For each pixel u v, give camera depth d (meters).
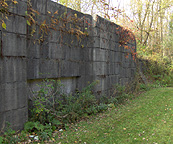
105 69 6.38
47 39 4.30
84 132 3.73
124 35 7.82
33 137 3.43
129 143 3.07
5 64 3.18
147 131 3.54
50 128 3.76
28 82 4.04
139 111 5.05
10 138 3.08
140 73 10.48
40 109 3.91
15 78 3.38
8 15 3.20
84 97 5.09
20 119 3.50
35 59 4.02
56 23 4.53
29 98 4.03
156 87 10.39
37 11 3.96
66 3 7.19
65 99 4.81
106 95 6.48
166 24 19.81
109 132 3.64
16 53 3.37
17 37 3.38
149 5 15.53
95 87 5.80
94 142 3.20
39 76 4.13
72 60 5.15
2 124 3.14
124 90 7.44
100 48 6.03
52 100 4.61
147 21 17.08
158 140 3.10
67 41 4.93
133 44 9.34
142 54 13.07
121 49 7.81
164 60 14.20
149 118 4.34
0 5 3.03
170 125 3.74
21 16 3.45
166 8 16.20
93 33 5.76
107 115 4.94
